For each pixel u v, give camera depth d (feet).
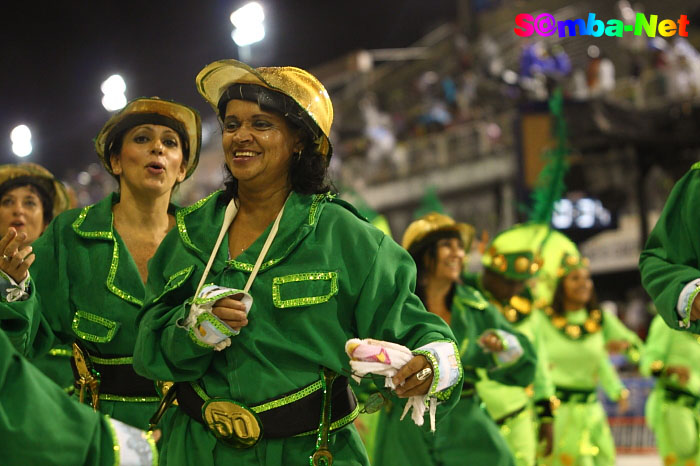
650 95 53.88
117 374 13.61
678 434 26.23
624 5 68.80
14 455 7.78
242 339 10.07
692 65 54.19
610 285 60.64
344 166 76.74
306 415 10.08
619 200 46.21
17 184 18.06
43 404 7.97
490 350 18.03
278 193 10.74
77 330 13.67
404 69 96.73
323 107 10.71
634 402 39.81
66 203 18.62
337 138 81.56
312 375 10.16
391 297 10.38
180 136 14.82
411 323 10.28
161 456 10.83
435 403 9.89
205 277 10.40
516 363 18.57
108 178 65.46
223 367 10.22
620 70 71.10
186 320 9.87
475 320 18.51
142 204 14.64
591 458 25.57
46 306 13.84
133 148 14.40
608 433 26.13
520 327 21.79
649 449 39.34
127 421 13.51
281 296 10.13
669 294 12.48
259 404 9.98
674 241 13.09
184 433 10.40
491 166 64.23
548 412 22.43
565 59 65.92
